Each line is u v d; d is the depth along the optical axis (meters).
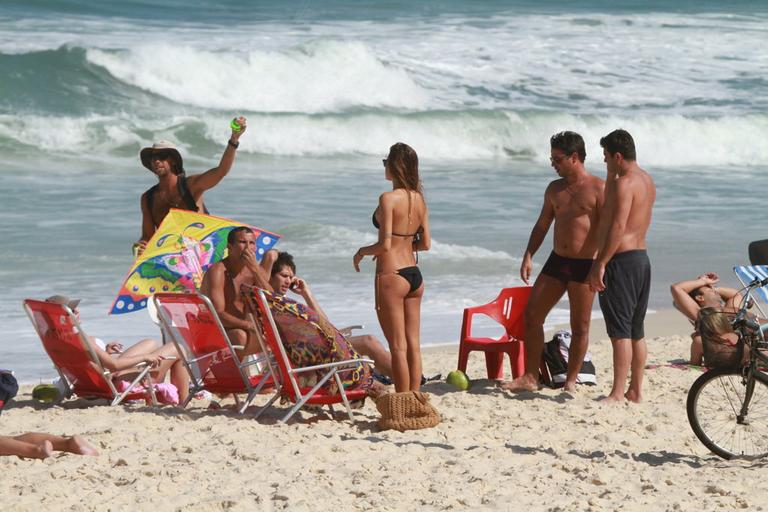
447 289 40.16
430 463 19.70
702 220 56.69
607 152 24.73
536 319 26.30
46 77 86.00
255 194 60.66
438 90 94.56
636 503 17.23
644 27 123.56
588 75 102.19
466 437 21.88
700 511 16.92
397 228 23.19
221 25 114.31
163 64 88.69
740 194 67.50
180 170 26.91
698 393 20.55
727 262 46.50
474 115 85.06
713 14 138.25
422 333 34.47
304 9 128.50
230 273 24.58
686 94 98.50
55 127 75.19
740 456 20.36
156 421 22.52
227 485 17.92
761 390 20.34
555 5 142.38
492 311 27.73
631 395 25.52
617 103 94.94
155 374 25.31
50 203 56.03
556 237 25.91
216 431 21.52
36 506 16.47
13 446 19.34
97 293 38.62
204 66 89.88
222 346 23.70
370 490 17.73
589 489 18.16
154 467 18.77
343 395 22.83
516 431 22.50
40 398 25.02
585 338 26.30
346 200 59.91
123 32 105.44
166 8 124.06
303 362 23.11
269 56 92.12
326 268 42.94
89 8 118.94
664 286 42.38
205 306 22.92
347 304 37.62
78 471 18.44
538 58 105.44
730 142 87.06
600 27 122.31
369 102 91.94
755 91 100.19
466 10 132.62
